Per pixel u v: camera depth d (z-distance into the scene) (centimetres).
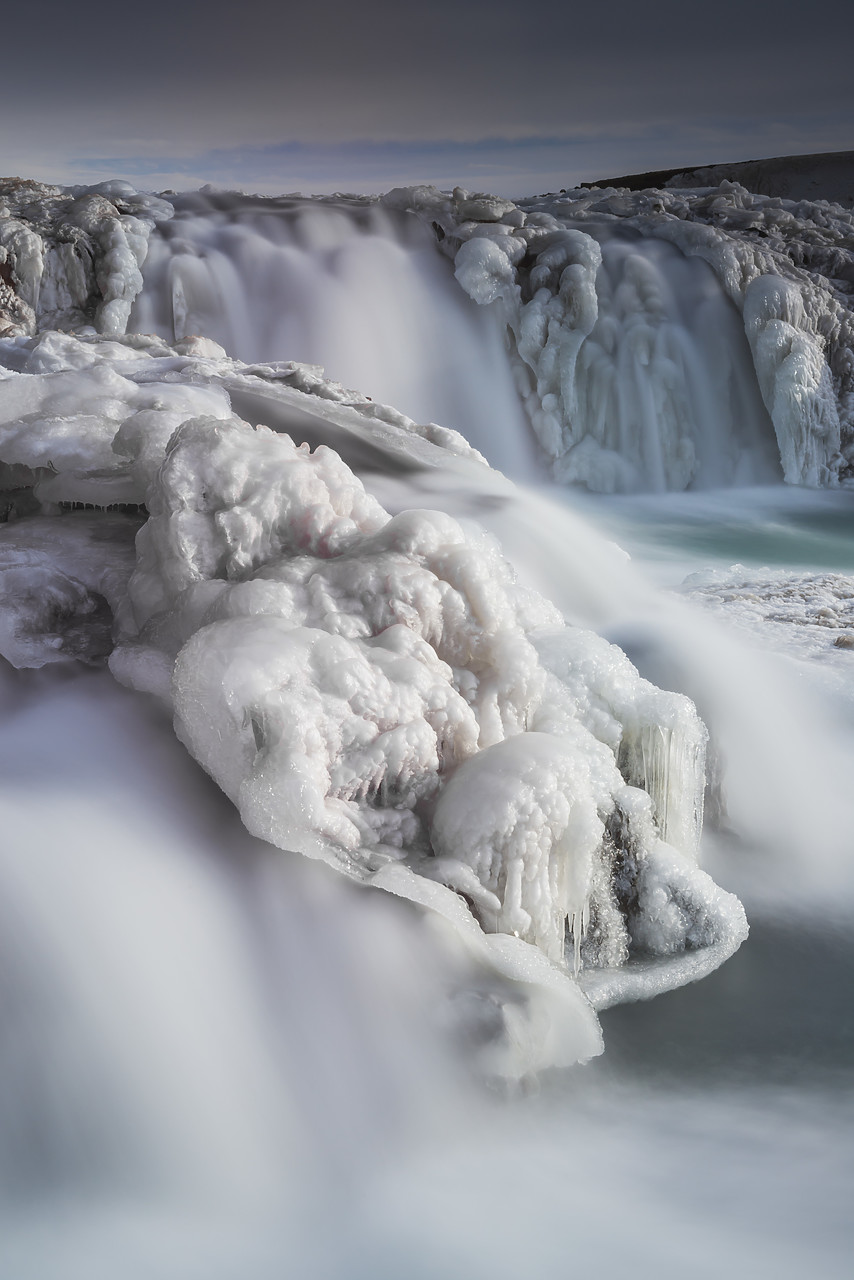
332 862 376
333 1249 317
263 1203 337
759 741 570
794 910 494
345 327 1667
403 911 381
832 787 565
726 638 661
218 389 741
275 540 466
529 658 443
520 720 448
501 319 1727
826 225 2114
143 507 577
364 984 375
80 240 1541
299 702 384
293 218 1745
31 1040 342
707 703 571
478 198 1811
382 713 399
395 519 460
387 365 1698
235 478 463
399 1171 349
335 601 434
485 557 495
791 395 1700
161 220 1675
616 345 1719
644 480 1703
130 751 426
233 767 392
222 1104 351
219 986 367
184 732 403
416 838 410
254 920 382
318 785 380
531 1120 365
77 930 356
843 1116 369
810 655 696
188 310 1603
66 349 802
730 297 1750
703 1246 314
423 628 439
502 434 1742
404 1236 322
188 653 397
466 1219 329
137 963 358
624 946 445
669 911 450
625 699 478
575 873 410
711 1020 416
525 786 397
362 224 1783
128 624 486
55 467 564
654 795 476
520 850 397
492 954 379
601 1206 330
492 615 445
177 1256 313
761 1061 395
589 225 1828
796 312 1736
